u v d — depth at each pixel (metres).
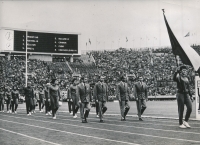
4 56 54.84
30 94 19.34
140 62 64.12
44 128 11.14
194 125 11.60
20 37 51.97
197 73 13.77
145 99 14.48
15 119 15.53
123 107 14.35
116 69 62.19
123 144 7.40
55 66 58.97
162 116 16.36
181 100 10.95
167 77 57.44
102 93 14.03
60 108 28.61
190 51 14.33
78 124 12.63
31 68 55.81
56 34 54.06
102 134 9.30
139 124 12.25
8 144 7.60
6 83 49.88
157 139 8.13
